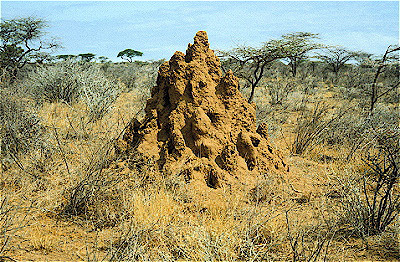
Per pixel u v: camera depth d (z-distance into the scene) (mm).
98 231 4609
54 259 3932
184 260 3943
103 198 5250
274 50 12656
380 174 5254
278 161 6902
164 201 4918
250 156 6477
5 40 24500
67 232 4617
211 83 6906
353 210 5195
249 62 15820
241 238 4309
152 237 4344
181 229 4438
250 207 5207
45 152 6805
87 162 5922
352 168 7414
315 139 9711
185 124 6559
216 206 5086
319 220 5152
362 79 31188
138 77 28078
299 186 6449
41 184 5816
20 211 4992
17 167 6328
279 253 4254
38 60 25047
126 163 6262
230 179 5984
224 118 6668
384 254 4484
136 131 7012
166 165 6117
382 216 5363
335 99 21766
